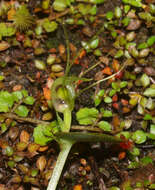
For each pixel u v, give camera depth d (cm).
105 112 23
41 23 25
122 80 24
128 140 22
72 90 22
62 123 21
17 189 22
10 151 22
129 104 23
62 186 22
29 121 23
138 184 21
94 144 23
